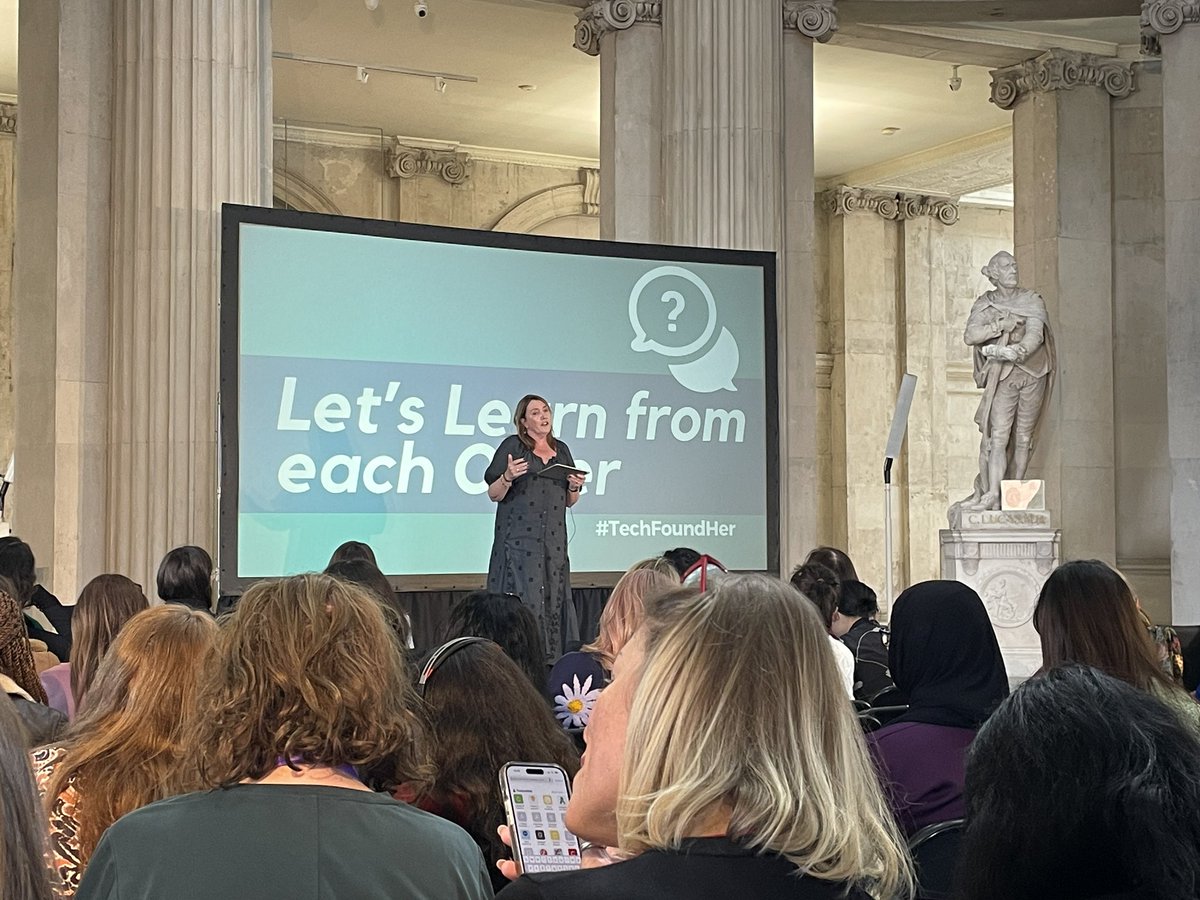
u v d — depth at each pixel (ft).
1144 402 47.50
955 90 52.70
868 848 5.17
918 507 70.64
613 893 4.87
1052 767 4.37
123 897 5.69
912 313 71.00
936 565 70.79
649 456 35.32
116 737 8.38
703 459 35.88
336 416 31.76
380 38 51.24
